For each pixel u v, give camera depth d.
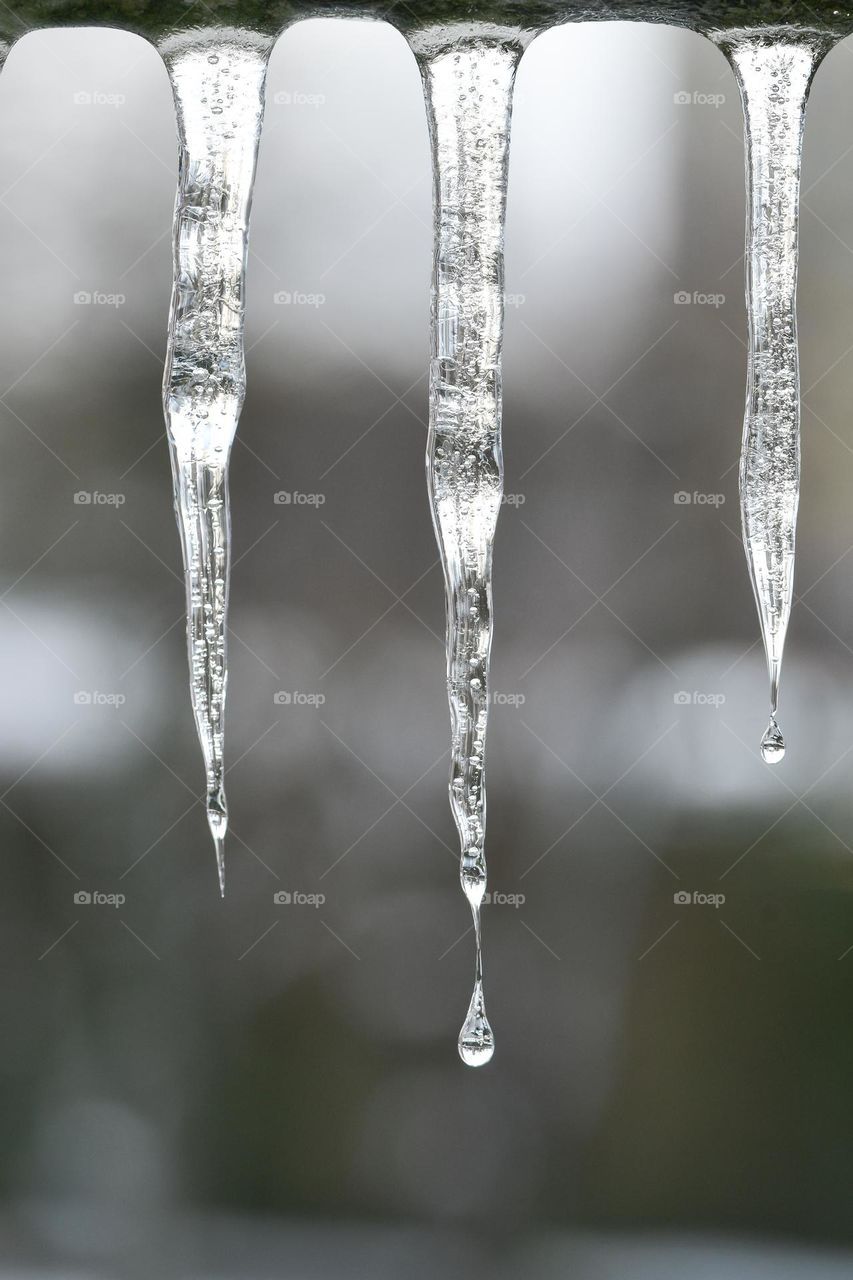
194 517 0.61
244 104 0.59
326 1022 1.28
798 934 1.27
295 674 1.26
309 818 1.27
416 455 1.26
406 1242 1.26
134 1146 1.27
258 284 1.24
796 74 0.59
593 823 1.28
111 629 1.26
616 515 1.26
